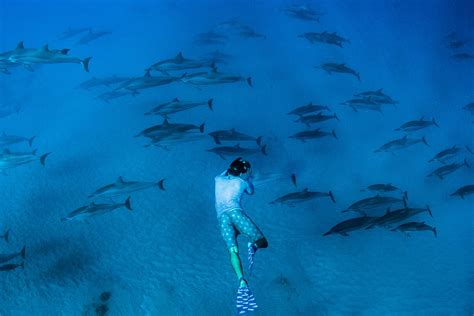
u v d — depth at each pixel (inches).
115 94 642.8
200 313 316.8
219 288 339.9
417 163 537.3
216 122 617.0
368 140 593.9
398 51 1044.5
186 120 620.1
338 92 754.8
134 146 558.9
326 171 510.0
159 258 373.4
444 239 391.2
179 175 495.2
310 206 444.1
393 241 390.6
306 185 481.4
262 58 904.3
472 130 634.2
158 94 714.2
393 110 699.4
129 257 374.6
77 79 868.0
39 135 614.9
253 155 529.0
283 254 374.9
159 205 444.1
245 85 747.4
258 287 338.3
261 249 380.8
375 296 326.0
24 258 341.4
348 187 479.2
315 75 821.2
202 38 887.7
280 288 336.5
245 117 634.2
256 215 429.4
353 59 957.2
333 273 352.5
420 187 482.6
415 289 330.0
